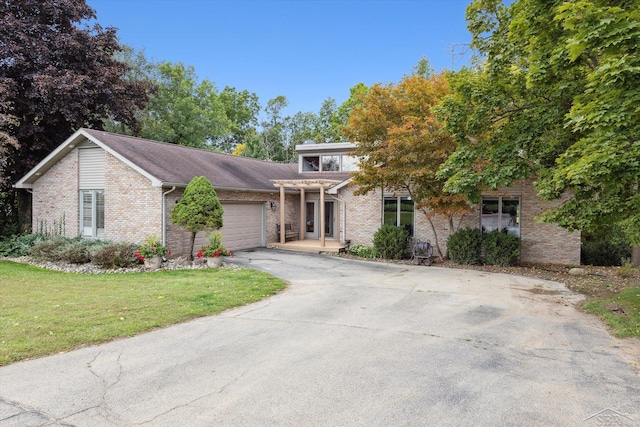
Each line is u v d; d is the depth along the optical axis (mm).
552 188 9000
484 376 4820
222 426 3643
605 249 16641
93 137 15039
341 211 18344
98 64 19891
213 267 12914
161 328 6738
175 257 14641
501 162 10531
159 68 35125
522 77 10266
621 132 6574
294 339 6203
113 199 15227
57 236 15633
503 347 5930
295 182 18297
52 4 18297
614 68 6016
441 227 16594
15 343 5758
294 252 17578
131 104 21000
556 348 5895
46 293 9102
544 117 10000
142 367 5035
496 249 14555
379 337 6359
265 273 12203
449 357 5473
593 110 6703
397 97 14789
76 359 5293
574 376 4836
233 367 5051
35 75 16969
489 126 11359
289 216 21203
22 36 17141
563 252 15102
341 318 7516
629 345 6027
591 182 6984
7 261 14602
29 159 18609
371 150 14719
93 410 3928
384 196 17609
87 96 18547
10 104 17094
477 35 11375
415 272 13203
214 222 13352
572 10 6402
